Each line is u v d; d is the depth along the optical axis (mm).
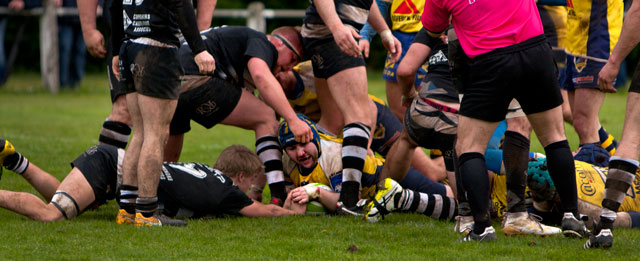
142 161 13617
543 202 14781
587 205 14359
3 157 14984
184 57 16469
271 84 15789
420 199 14875
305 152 16344
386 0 22000
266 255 11570
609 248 11703
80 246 12000
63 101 49906
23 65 86812
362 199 16266
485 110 12086
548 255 11336
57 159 23578
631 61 71188
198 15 17875
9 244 12117
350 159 15695
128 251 11680
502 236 13031
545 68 11984
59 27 56969
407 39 21984
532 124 12641
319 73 16453
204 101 16500
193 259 11227
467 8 12242
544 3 21719
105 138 17250
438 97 14930
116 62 14891
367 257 11352
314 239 12898
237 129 34750
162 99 13516
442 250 11844
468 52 12188
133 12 13508
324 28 16000
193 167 15273
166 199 14797
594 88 18250
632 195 14602
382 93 51812
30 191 17875
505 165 13258
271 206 15562
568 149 12562
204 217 15227
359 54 15273
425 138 15219
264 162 16781
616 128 29203
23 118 38219
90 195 14633
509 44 11906
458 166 13094
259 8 57344
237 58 16547
